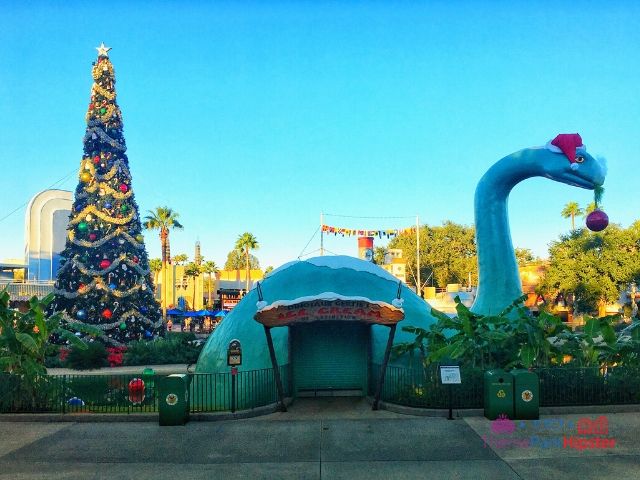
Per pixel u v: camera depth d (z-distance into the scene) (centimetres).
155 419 1177
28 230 5156
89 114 3036
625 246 4766
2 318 1333
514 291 1534
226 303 7431
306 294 1481
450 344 1295
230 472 836
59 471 852
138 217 3081
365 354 1451
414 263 7619
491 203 1573
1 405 1245
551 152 1506
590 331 1375
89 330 1504
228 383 1376
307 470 839
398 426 1096
